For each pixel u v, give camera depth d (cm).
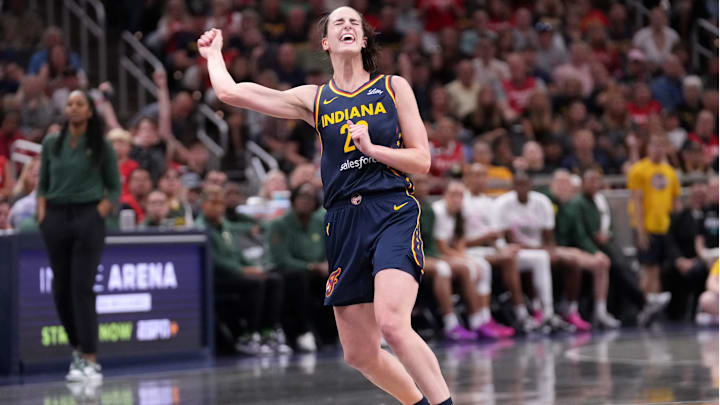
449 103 1912
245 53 1930
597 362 1029
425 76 1933
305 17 2083
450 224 1443
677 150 1922
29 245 1109
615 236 1590
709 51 2450
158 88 1766
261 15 2055
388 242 547
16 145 1481
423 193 1409
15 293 1101
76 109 990
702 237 1639
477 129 1838
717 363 988
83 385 967
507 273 1465
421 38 2166
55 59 1703
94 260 1018
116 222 1233
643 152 1792
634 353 1116
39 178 1016
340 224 567
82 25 1989
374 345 573
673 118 2028
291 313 1340
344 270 567
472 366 1030
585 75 2131
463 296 1423
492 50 2052
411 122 568
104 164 1016
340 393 840
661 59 2303
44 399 862
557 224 1565
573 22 2328
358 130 544
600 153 1856
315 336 1327
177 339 1217
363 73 587
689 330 1441
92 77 2003
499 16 2309
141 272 1191
